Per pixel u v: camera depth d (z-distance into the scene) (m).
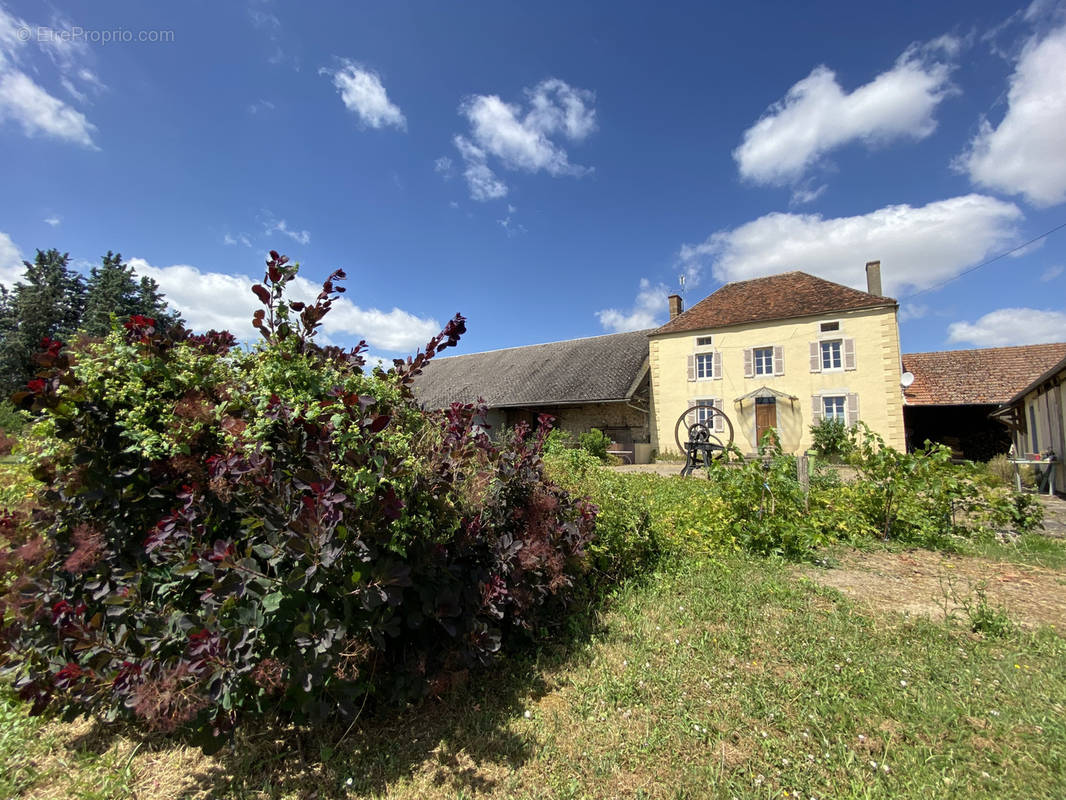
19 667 2.18
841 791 1.91
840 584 4.21
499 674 2.85
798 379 18.23
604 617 3.59
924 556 5.08
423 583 2.37
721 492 5.71
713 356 19.92
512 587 2.73
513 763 2.13
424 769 2.10
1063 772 1.95
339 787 2.00
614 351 23.19
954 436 20.47
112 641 2.05
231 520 2.25
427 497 2.39
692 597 3.91
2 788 1.99
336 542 1.91
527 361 25.81
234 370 2.55
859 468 6.13
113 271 39.47
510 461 3.03
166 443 2.06
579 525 3.58
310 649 1.90
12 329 37.62
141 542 2.26
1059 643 3.00
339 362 2.92
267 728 2.32
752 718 2.37
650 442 20.95
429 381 28.12
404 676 2.35
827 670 2.75
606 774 2.04
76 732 2.38
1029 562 4.84
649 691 2.61
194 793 1.98
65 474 2.19
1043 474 10.44
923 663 2.80
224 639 1.81
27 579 2.11
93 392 2.12
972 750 2.10
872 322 17.11
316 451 2.03
